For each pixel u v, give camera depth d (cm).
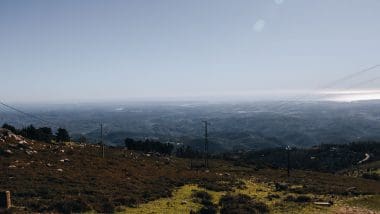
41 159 5531
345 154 19712
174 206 3506
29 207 2964
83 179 4441
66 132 10962
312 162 18462
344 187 6059
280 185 5375
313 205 3900
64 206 2991
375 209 3859
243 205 3588
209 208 3303
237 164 11462
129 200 3519
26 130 9519
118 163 6391
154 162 8181
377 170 13825
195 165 10081
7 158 5247
